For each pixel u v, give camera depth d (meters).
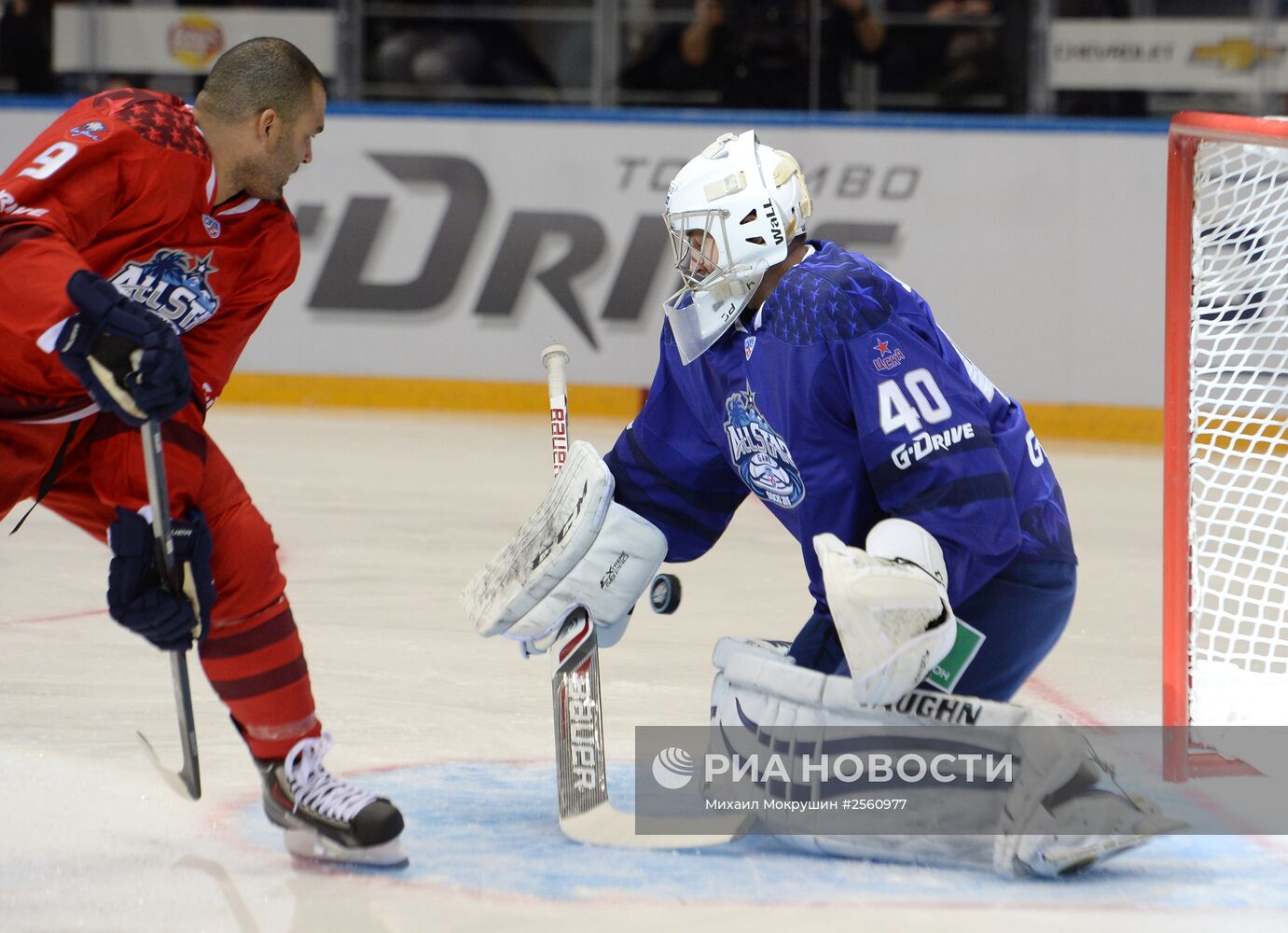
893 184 29.80
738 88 31.33
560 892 7.91
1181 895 8.03
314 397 30.91
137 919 7.52
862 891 7.97
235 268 8.47
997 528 8.17
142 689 12.07
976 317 29.77
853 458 8.59
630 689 12.39
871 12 30.88
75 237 7.64
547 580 9.22
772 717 8.56
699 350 8.87
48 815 9.12
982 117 29.55
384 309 30.70
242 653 8.31
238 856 8.48
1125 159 29.02
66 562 17.22
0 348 7.72
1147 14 30.25
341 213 30.62
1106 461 26.69
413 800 9.53
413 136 30.36
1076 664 13.62
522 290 30.47
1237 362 13.87
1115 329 29.31
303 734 8.45
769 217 8.59
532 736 11.03
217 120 8.13
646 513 9.65
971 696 8.65
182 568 7.82
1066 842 8.02
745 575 17.42
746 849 8.64
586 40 31.75
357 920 7.52
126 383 7.24
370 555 17.88
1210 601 15.97
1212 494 21.22
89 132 7.72
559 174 30.22
